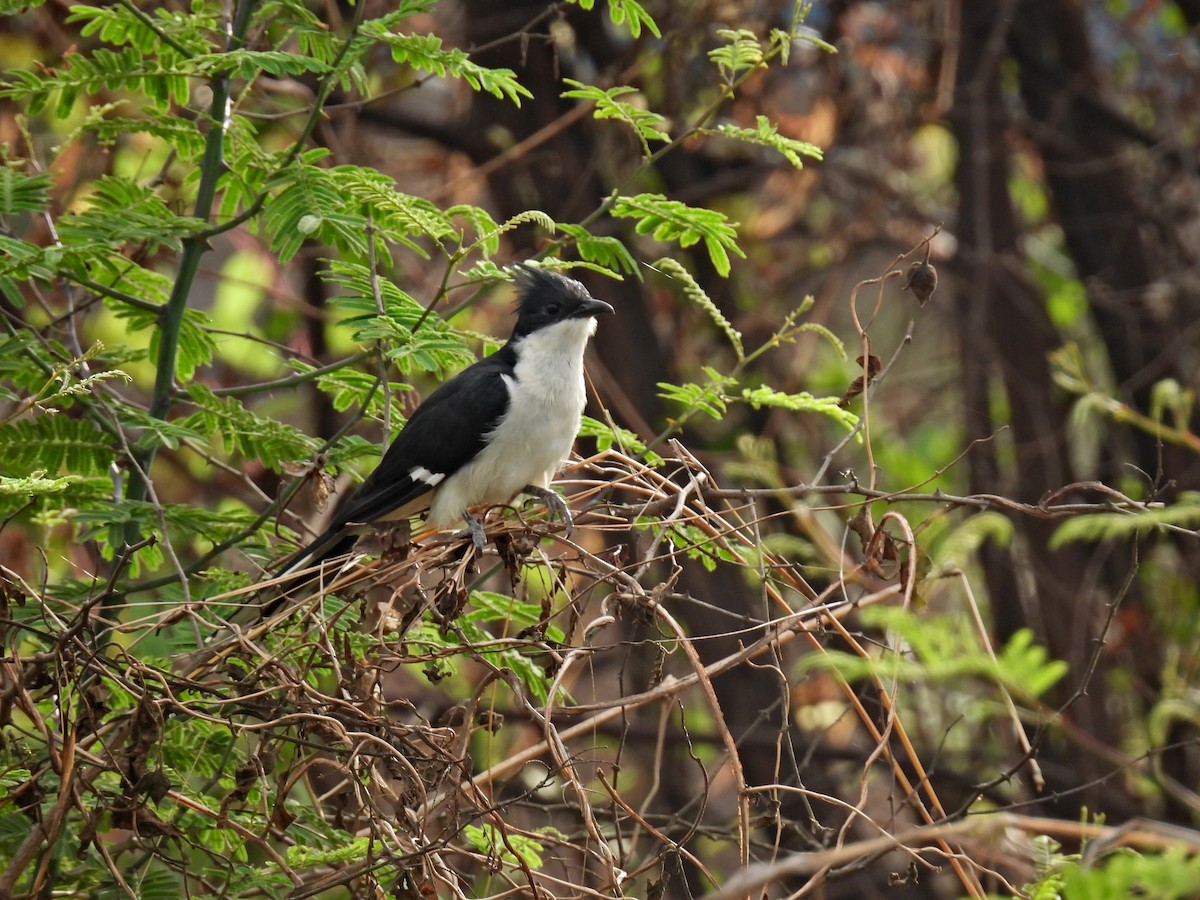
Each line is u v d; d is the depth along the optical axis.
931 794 7.43
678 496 8.16
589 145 15.25
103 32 9.50
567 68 15.33
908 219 16.70
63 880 7.94
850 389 8.60
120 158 13.43
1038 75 16.20
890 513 7.99
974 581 15.45
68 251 8.19
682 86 15.20
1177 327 15.36
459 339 8.73
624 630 11.99
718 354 16.28
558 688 8.43
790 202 16.86
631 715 15.59
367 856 7.10
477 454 9.57
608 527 8.27
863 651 7.60
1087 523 6.89
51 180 8.81
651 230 10.66
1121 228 15.91
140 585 8.55
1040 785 7.57
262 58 8.26
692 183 15.51
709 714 15.16
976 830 5.29
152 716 6.97
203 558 8.58
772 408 15.21
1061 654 14.49
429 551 8.22
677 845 7.30
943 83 14.59
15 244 8.16
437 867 7.27
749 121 15.65
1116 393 15.21
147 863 8.16
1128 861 4.71
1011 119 15.59
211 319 9.55
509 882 7.60
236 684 7.24
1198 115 16.31
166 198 11.47
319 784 9.40
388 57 15.35
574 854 9.34
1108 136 16.00
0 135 13.12
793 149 9.38
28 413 9.07
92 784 7.59
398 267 14.65
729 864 14.80
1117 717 14.27
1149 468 15.10
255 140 10.19
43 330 9.79
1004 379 15.48
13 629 7.48
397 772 7.11
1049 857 6.93
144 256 9.84
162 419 9.29
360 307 8.45
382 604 7.60
